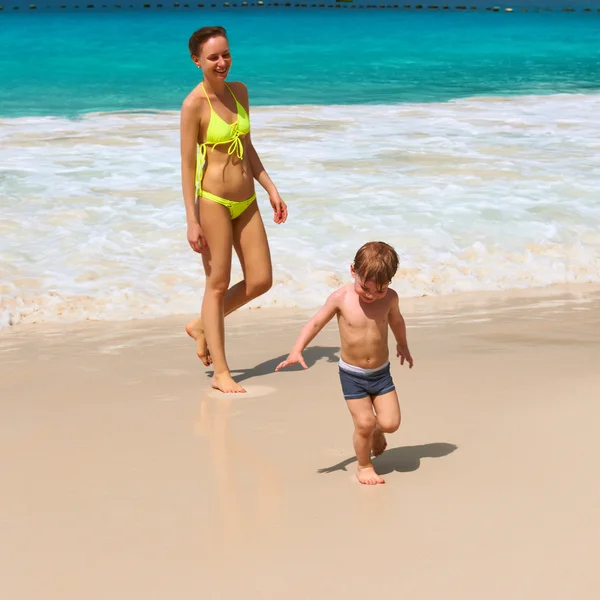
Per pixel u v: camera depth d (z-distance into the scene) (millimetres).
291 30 37125
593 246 9539
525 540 3393
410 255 9117
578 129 15727
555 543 3359
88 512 3781
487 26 41219
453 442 4480
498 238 9664
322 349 6613
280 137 14664
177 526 3621
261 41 32688
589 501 3721
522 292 8344
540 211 10516
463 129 15719
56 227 9773
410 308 7730
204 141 5645
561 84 23109
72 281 8352
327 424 4887
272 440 4641
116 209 10422
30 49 28484
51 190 11133
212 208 5691
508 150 13758
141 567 3287
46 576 3242
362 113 17609
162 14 47844
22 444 4633
